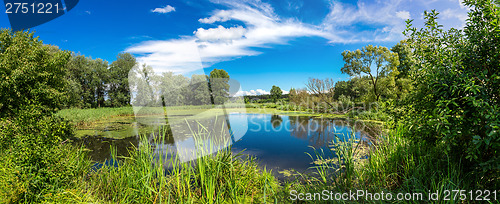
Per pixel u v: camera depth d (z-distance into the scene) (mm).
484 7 2072
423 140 2459
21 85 4402
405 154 2854
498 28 1901
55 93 4883
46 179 2455
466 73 2002
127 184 2512
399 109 2965
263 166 3783
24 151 2406
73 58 23266
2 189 2148
